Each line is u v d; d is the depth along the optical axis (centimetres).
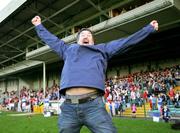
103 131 271
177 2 1678
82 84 280
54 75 4353
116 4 2314
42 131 1164
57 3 2686
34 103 3331
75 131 287
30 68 4088
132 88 2527
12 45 3919
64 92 294
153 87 2336
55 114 2514
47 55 3198
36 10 2788
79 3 2620
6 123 1673
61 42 325
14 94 4759
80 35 309
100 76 291
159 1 1723
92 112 275
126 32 2228
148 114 2072
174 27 2211
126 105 2348
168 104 2056
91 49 301
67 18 2998
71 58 299
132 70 3297
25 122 1697
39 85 4638
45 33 332
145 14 1827
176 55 2844
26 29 3400
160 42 2742
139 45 2802
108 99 2362
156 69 3019
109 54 304
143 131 1118
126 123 1503
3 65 4772
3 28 3394
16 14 2981
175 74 2411
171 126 1212
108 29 2150
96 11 2705
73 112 281
